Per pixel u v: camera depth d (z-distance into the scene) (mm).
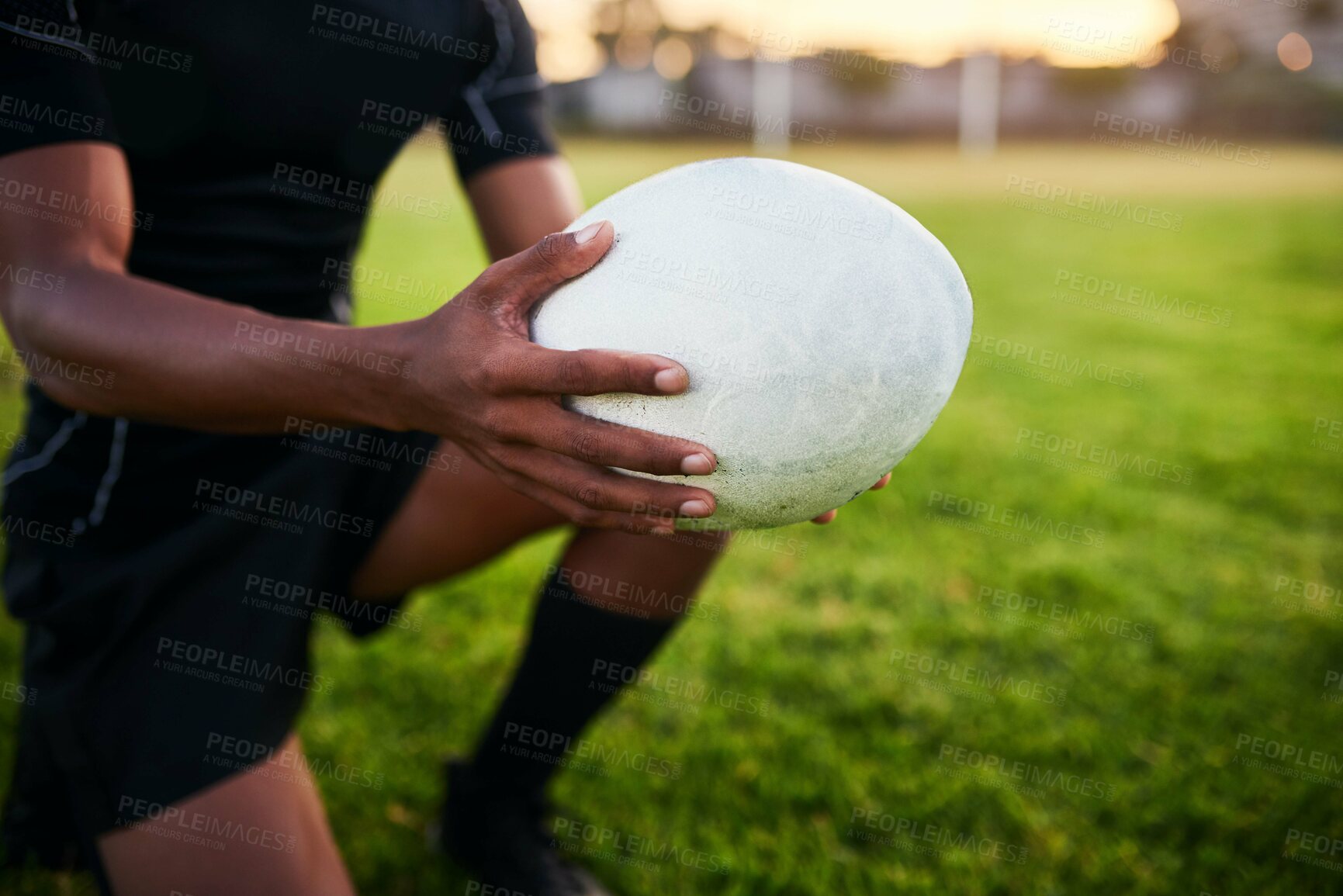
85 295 887
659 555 1311
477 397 830
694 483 941
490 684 1925
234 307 902
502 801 1441
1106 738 1754
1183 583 2309
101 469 1195
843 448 927
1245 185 11531
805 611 2186
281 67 1175
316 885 1046
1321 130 19953
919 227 993
